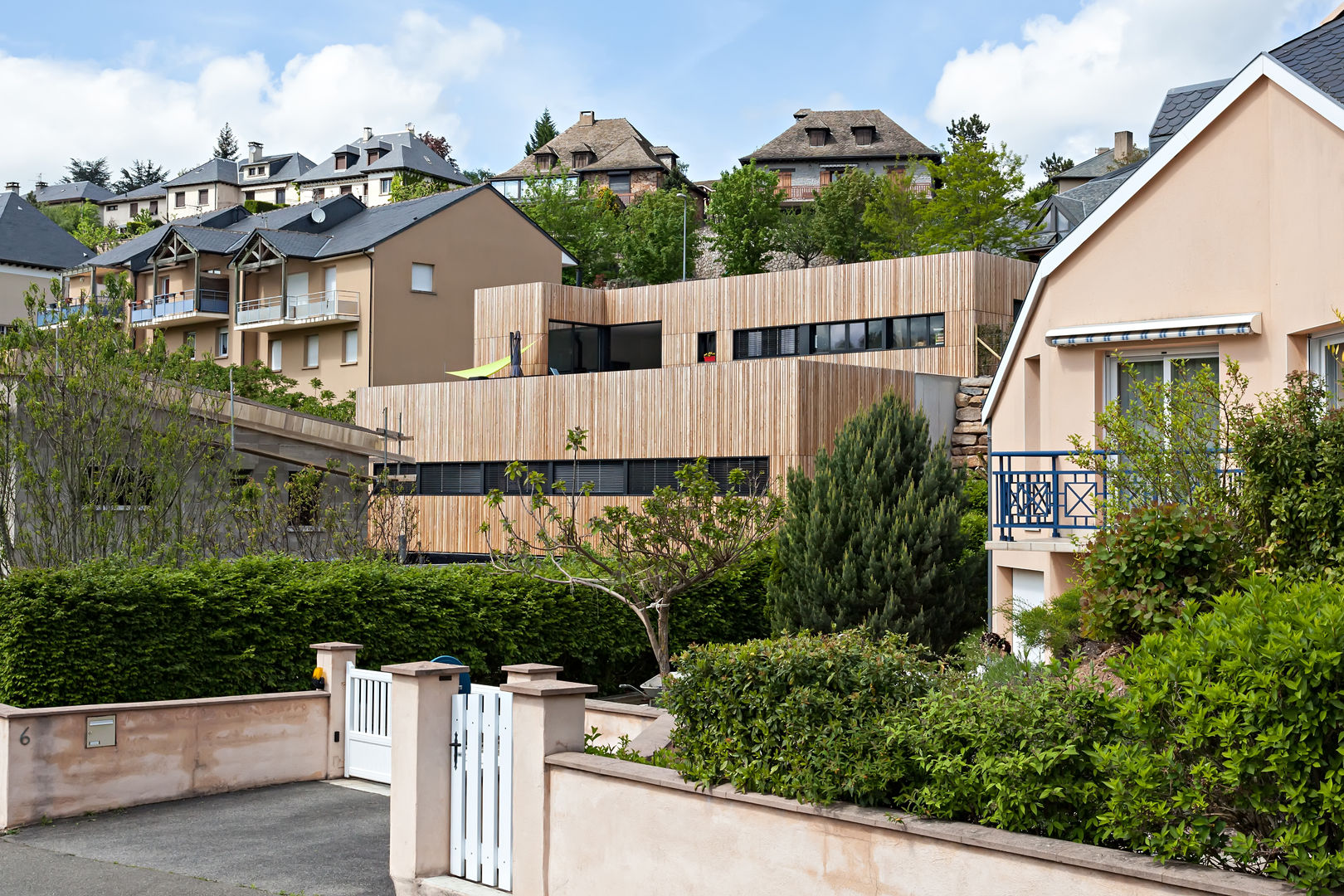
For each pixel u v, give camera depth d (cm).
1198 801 495
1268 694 471
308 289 4972
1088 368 1445
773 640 702
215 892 865
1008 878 539
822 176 8631
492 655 1600
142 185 14788
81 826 1083
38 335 1703
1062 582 1391
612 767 717
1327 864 455
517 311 4016
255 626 1348
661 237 7350
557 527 2969
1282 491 846
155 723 1177
